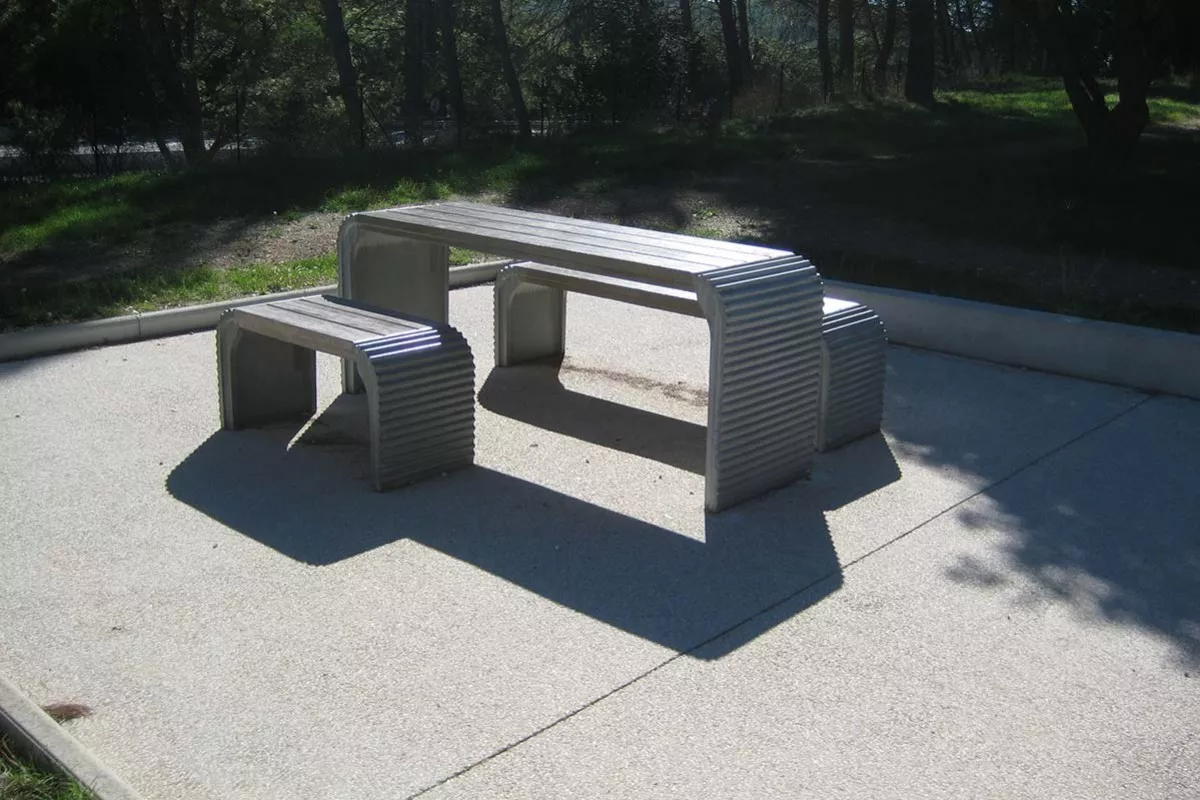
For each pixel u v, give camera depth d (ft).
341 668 12.80
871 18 138.41
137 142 70.08
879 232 35.76
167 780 10.92
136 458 18.80
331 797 10.70
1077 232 35.19
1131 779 11.14
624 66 71.82
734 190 42.11
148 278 29.25
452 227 19.97
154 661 12.91
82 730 11.66
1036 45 125.18
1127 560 15.74
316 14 102.17
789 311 17.02
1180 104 86.99
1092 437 20.33
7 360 24.02
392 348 17.40
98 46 64.13
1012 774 11.18
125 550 15.57
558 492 17.69
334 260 31.81
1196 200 40.34
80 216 36.27
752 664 13.00
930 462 19.11
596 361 24.59
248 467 18.48
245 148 71.82
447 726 11.78
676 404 21.95
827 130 62.13
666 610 14.16
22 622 13.70
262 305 19.74
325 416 20.93
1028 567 15.48
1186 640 13.73
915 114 74.18
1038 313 24.43
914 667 13.00
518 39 120.57
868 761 11.33
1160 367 22.63
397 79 118.21
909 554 15.79
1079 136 62.80
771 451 17.49
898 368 24.40
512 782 10.93
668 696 12.35
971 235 35.19
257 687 12.42
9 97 61.62
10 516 16.56
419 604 14.21
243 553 15.51
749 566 15.34
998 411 21.66
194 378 23.06
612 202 39.81
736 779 11.03
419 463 17.90
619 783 10.94
